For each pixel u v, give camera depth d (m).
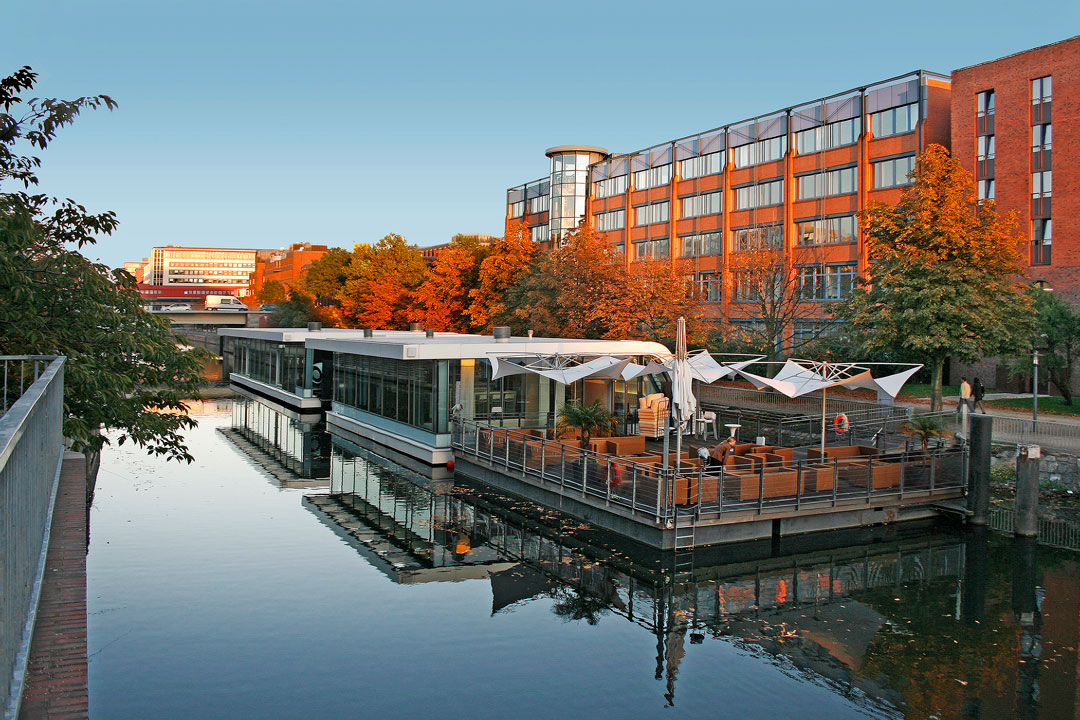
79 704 4.78
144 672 11.14
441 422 25.64
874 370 40.91
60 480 9.08
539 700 10.56
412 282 71.62
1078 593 14.98
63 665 5.19
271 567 16.03
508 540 18.19
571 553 17.20
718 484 16.69
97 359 14.48
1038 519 19.52
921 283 27.98
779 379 20.89
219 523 19.55
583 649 12.28
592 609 13.98
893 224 30.00
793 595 14.83
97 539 17.94
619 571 16.05
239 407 45.53
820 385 19.53
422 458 26.50
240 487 24.09
